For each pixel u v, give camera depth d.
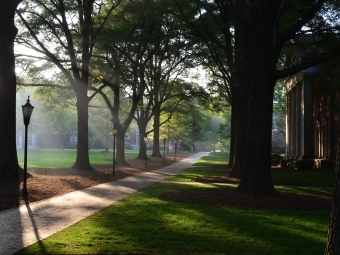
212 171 32.41
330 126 42.09
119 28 28.36
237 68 25.17
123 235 9.04
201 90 40.72
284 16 20.62
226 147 115.00
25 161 15.85
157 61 44.03
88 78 31.33
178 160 53.81
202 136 94.31
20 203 13.96
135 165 39.50
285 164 43.34
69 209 12.93
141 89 36.62
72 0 26.72
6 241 8.63
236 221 10.69
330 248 5.43
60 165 35.47
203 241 8.60
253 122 16.38
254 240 8.73
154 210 12.37
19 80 30.55
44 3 26.88
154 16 27.39
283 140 89.62
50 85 28.09
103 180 23.30
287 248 8.09
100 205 13.84
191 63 34.34
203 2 25.42
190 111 53.03
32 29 25.84
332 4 19.28
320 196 16.91
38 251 7.73
